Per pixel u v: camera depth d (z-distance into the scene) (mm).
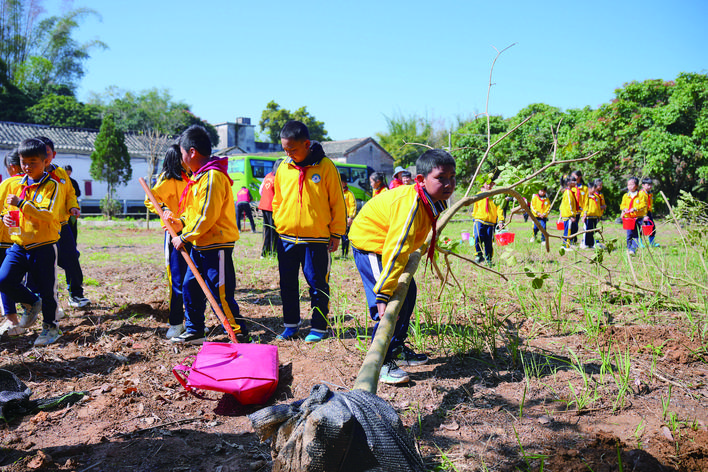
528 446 2699
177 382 3701
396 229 3131
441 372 3750
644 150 23641
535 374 3666
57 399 3332
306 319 5414
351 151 49188
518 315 5078
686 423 2910
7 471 2527
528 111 28875
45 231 4559
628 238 10383
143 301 6367
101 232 19016
